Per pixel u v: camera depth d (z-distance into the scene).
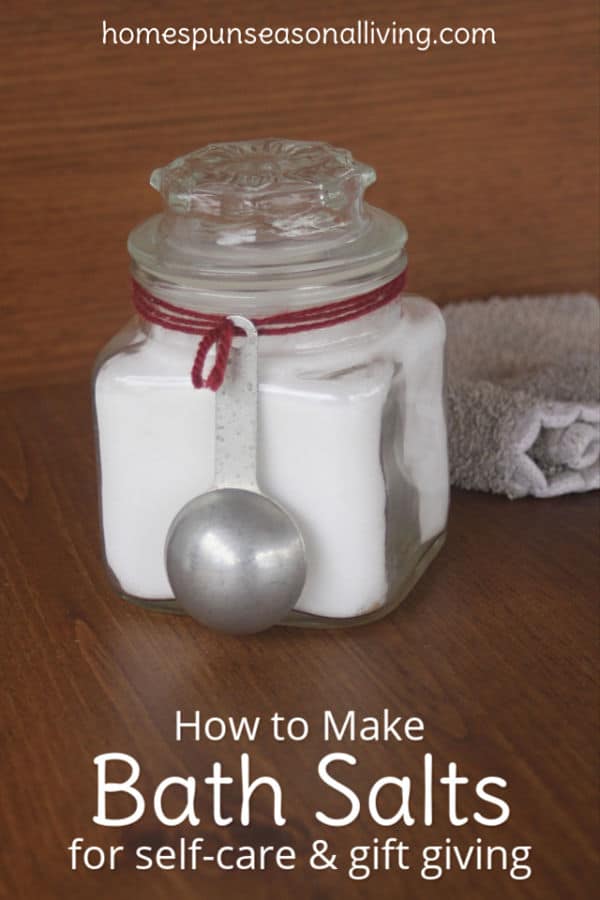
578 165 1.06
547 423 0.81
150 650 0.68
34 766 0.59
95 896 0.51
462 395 0.83
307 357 0.66
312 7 0.96
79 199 0.97
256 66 0.96
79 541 0.79
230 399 0.65
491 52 1.01
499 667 0.65
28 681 0.66
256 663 0.67
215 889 0.52
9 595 0.73
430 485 0.73
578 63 1.03
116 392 0.67
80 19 0.92
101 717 0.63
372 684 0.65
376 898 0.51
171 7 0.93
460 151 1.03
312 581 0.68
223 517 0.64
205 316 0.65
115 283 1.00
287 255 0.65
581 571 0.74
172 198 0.66
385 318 0.69
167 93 0.95
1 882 0.52
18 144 0.94
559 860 0.52
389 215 0.72
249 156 0.70
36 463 0.90
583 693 0.63
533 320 1.00
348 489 0.66
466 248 1.06
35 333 0.99
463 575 0.74
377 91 0.99
